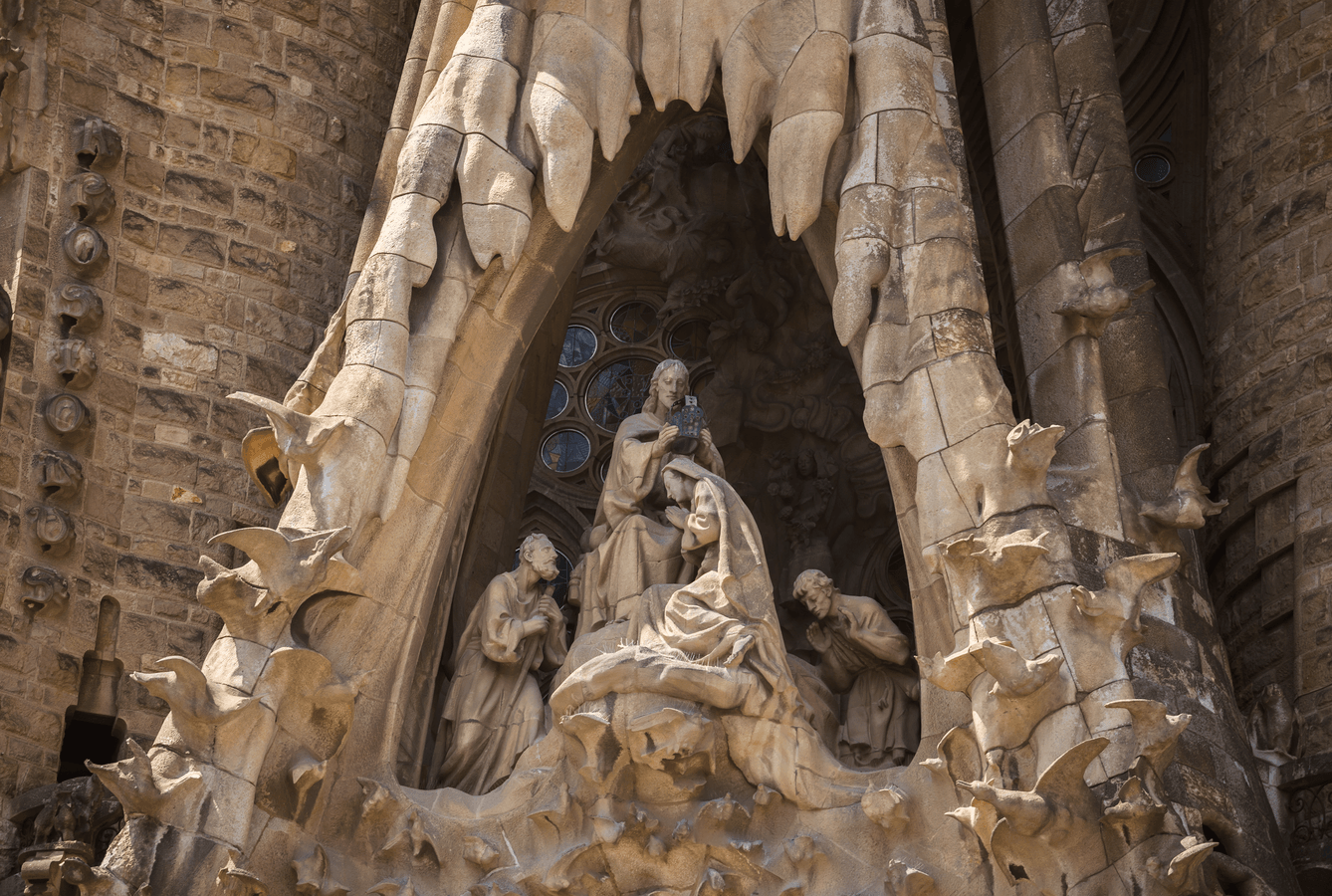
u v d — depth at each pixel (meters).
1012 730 9.54
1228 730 10.58
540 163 11.70
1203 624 11.12
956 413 10.52
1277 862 10.17
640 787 10.17
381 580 10.70
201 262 13.43
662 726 9.99
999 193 12.72
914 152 11.52
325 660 10.07
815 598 11.42
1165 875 8.86
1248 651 13.52
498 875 10.11
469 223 11.40
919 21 12.03
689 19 12.06
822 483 14.84
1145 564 9.77
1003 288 12.76
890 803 9.91
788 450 15.25
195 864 9.30
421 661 11.18
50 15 13.36
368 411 10.73
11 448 12.11
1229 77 15.33
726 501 11.08
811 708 10.84
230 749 9.66
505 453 13.05
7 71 13.05
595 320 17.59
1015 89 12.89
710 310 16.92
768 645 10.46
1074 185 12.72
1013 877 9.48
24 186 12.93
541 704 11.18
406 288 11.16
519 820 10.29
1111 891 8.97
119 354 12.86
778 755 10.27
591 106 11.88
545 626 11.38
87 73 13.45
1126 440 11.92
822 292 15.81
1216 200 15.15
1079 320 11.75
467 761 10.95
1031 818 8.96
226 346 13.29
